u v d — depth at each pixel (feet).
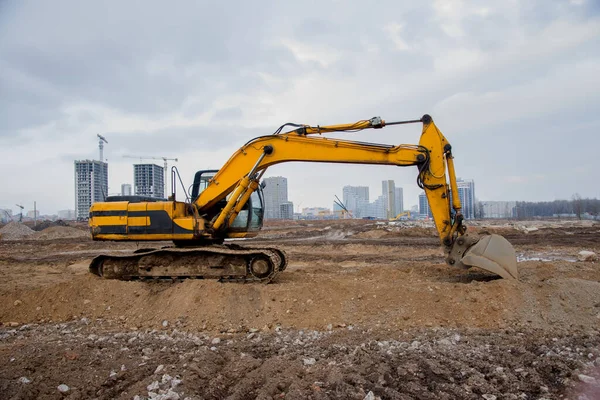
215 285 29.96
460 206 31.94
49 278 48.62
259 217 39.40
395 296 27.96
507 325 24.68
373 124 33.14
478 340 22.31
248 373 18.16
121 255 35.94
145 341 23.57
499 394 16.02
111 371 18.47
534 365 18.60
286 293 28.96
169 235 35.45
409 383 16.96
